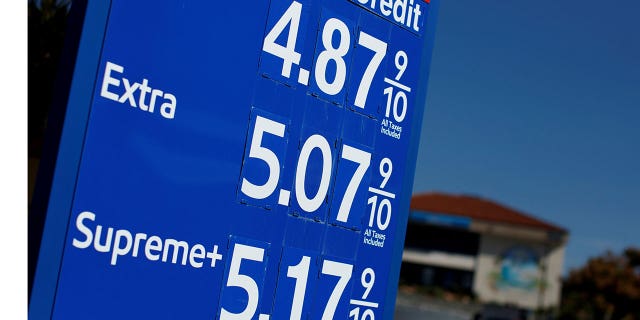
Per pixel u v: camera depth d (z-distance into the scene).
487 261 60.47
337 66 4.65
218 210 4.02
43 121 7.74
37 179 3.48
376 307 4.99
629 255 53.34
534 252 60.34
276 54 4.27
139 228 3.70
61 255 3.44
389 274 5.07
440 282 60.78
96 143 3.54
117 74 3.59
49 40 7.76
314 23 4.50
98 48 3.53
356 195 4.82
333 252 4.69
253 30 4.14
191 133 3.88
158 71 3.74
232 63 4.05
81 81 3.49
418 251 61.09
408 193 5.18
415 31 5.20
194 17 3.87
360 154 4.82
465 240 60.97
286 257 4.39
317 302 4.60
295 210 4.43
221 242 4.04
